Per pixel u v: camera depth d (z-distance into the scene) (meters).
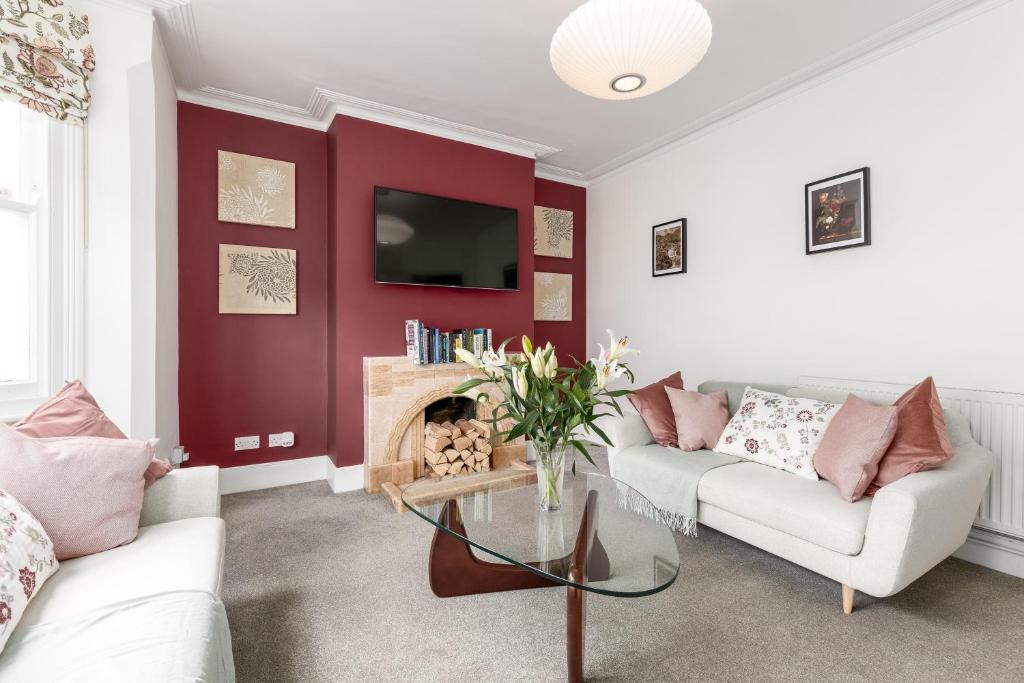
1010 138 2.12
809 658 1.51
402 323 3.43
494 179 3.82
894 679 1.42
